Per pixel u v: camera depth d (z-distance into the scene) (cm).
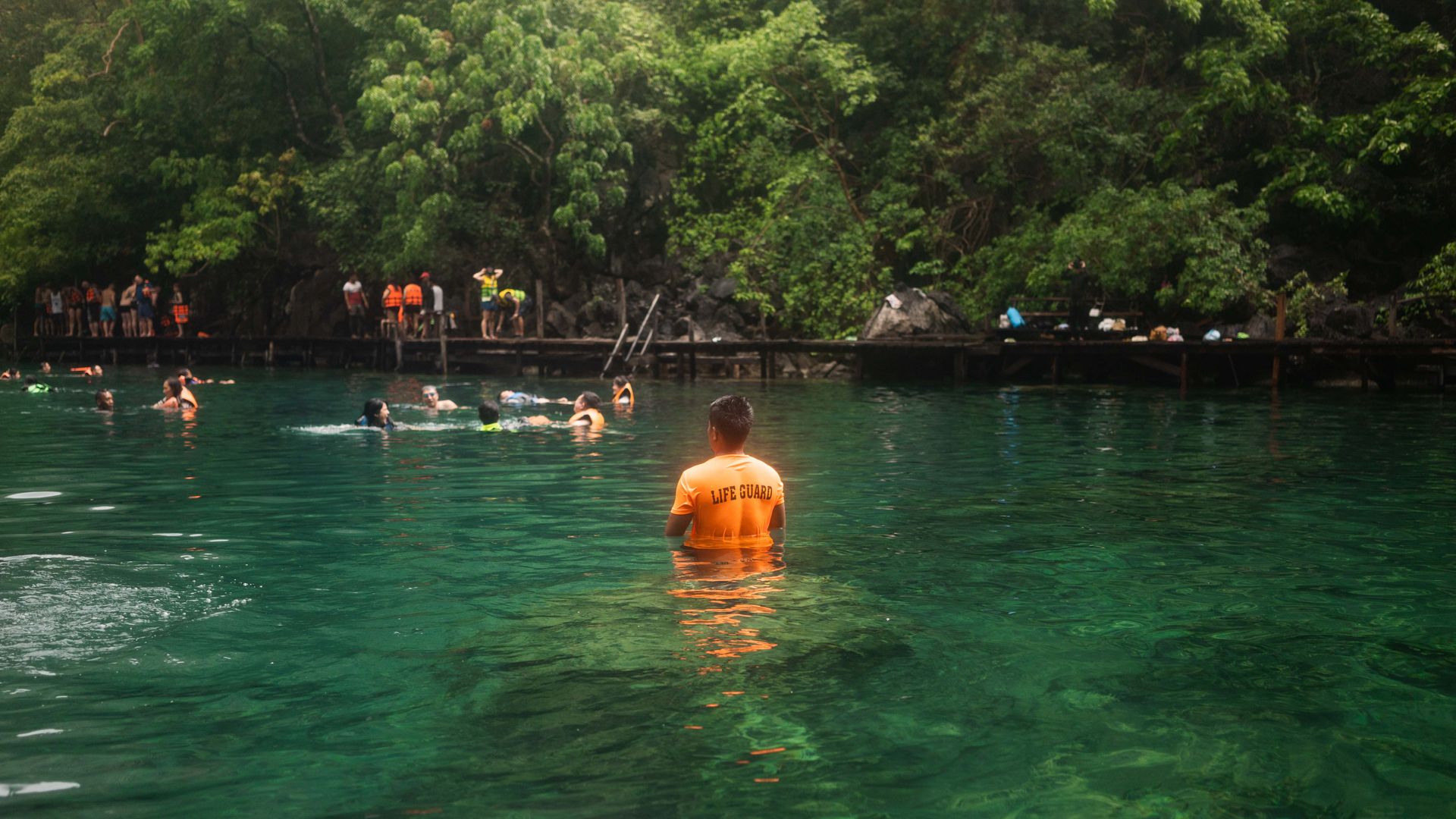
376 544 610
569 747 304
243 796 273
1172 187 2562
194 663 386
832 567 545
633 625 431
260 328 3678
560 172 3044
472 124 2925
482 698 346
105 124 3622
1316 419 1455
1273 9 2761
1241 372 2369
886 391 2123
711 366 2836
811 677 365
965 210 3106
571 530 655
